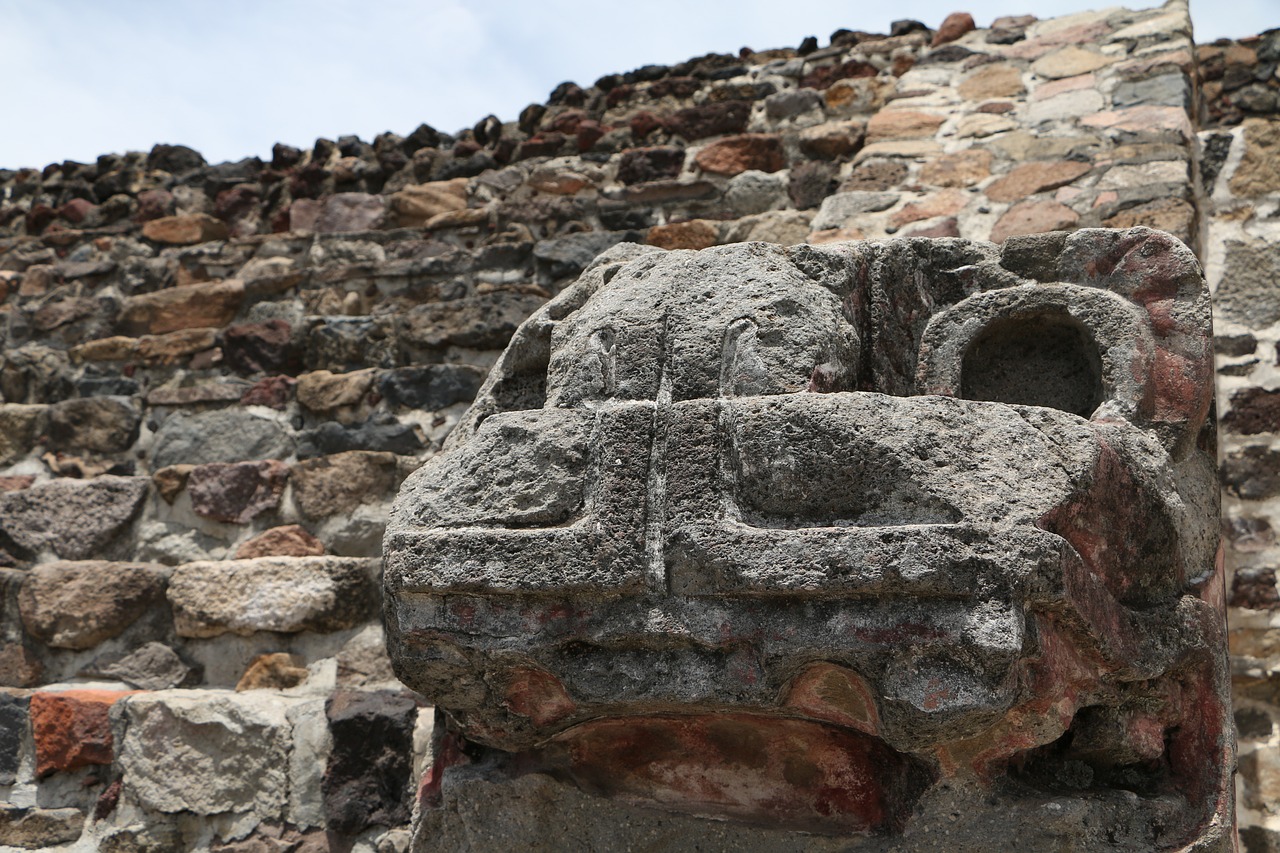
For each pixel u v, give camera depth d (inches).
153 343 156.2
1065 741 76.5
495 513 71.6
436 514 72.7
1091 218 122.0
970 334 83.7
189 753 121.3
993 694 63.1
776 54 164.4
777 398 69.5
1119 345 80.6
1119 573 73.2
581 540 68.4
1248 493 117.0
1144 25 144.3
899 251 87.0
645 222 151.0
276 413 146.9
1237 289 124.8
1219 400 120.9
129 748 122.8
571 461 71.6
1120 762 77.1
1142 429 79.5
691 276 80.3
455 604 71.1
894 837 74.5
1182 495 80.8
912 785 74.4
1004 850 71.9
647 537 68.9
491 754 85.6
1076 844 71.7
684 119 156.5
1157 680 76.4
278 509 139.6
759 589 65.4
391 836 115.6
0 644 135.6
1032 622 65.0
